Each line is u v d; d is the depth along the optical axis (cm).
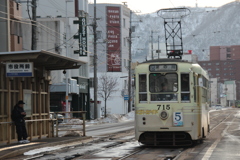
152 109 5516
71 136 7269
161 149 5409
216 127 10900
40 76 6575
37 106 6619
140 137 5669
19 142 5728
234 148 5391
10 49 14012
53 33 18138
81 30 18425
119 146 5862
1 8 13712
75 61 6506
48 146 5675
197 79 5819
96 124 15388
